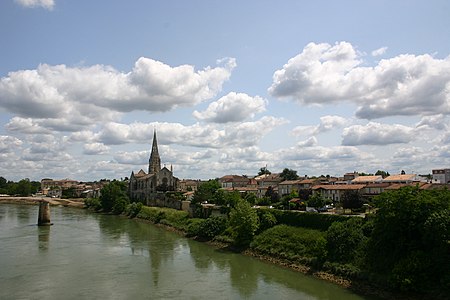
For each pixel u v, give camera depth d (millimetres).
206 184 151375
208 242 85062
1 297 47250
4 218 132500
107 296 47906
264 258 68250
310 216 71188
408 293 44656
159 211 126125
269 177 194875
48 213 114125
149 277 56656
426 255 45875
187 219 108062
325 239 60500
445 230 44469
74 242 85000
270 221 77625
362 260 53500
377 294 46844
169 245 82625
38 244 81812
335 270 54844
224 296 48031
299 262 61750
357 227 59312
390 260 49875
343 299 46500
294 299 46781
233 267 62906
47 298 47000
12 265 62969
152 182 173750
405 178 129000
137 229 108500
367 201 98312
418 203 49344
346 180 159000
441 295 41969
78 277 56250
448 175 155500
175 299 46938
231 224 79000
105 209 163125
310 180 153000
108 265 63781
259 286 52219
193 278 56312
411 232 49531
